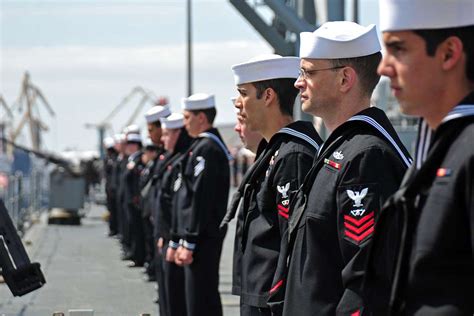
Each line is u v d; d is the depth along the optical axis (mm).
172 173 9039
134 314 10484
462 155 3178
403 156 4598
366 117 4652
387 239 3746
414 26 3297
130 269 15367
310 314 4641
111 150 22422
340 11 12195
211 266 8320
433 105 3350
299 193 4887
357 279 4398
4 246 6762
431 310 3219
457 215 3186
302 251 4719
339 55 4898
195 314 8266
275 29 12391
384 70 3400
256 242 5742
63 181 24969
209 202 8305
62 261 16359
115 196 21203
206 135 8531
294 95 6086
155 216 10062
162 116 12867
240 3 12273
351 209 4512
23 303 11242
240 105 6195
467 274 3209
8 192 18312
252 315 5762
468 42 3281
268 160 5742
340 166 4598
